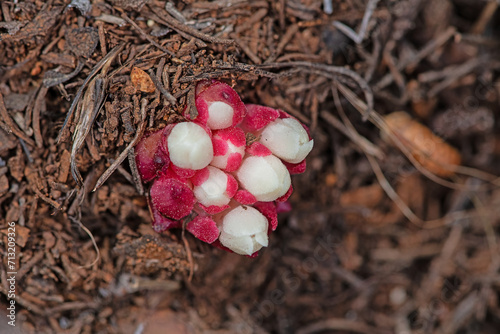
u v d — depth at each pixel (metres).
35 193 0.23
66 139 0.22
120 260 0.24
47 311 0.24
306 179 0.25
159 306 0.25
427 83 0.26
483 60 0.26
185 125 0.21
